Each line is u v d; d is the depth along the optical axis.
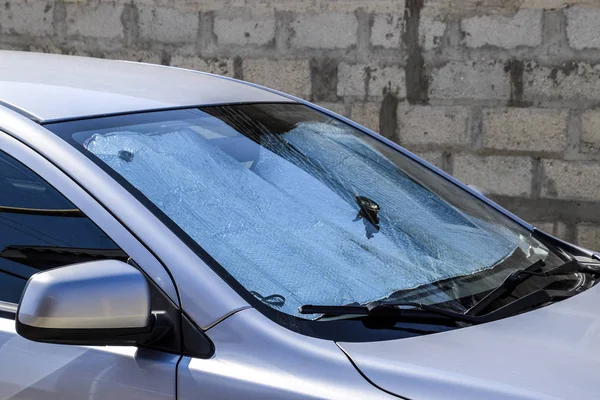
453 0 8.10
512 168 8.19
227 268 2.98
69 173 3.11
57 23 9.41
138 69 4.26
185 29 8.99
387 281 3.28
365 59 8.46
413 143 8.45
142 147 3.32
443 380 2.66
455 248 3.67
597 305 3.34
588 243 8.06
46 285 2.71
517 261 3.75
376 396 2.63
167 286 2.87
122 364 2.85
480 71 8.13
